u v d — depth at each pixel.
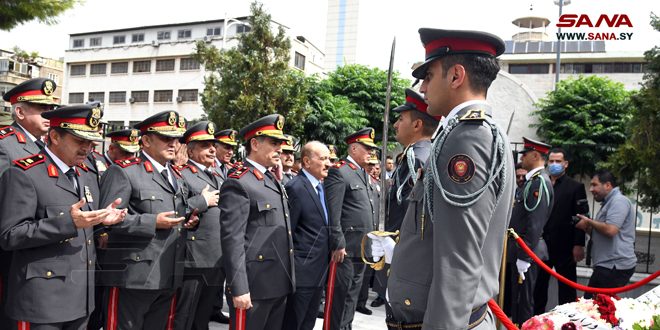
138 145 5.37
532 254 3.71
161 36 31.33
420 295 1.83
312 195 4.03
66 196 2.86
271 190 3.49
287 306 3.91
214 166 5.94
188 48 29.52
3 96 3.86
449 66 1.88
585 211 5.44
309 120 15.98
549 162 5.64
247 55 13.71
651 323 2.31
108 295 3.28
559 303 5.57
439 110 1.95
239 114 13.38
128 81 31.27
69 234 2.61
